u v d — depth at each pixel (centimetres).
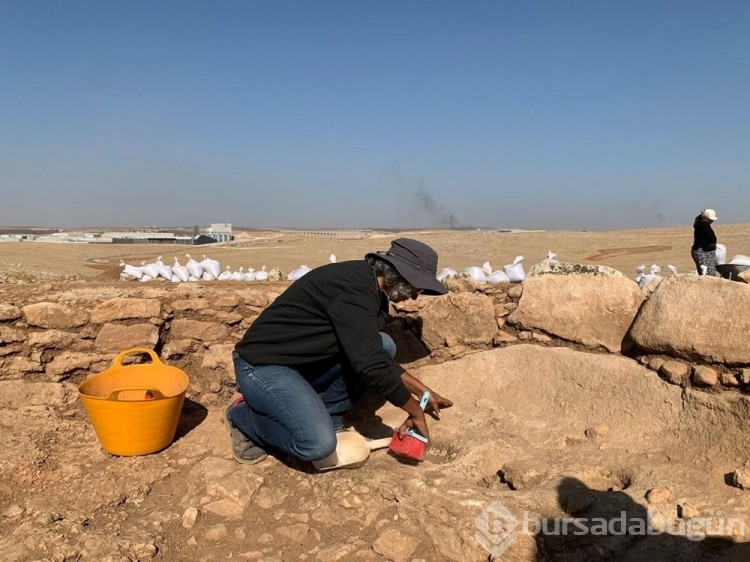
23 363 418
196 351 452
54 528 287
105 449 362
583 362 388
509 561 266
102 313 430
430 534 284
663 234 3697
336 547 277
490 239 3488
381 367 306
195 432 393
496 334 444
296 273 805
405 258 323
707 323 336
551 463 336
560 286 413
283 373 324
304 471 341
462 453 347
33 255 2948
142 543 280
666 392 347
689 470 306
